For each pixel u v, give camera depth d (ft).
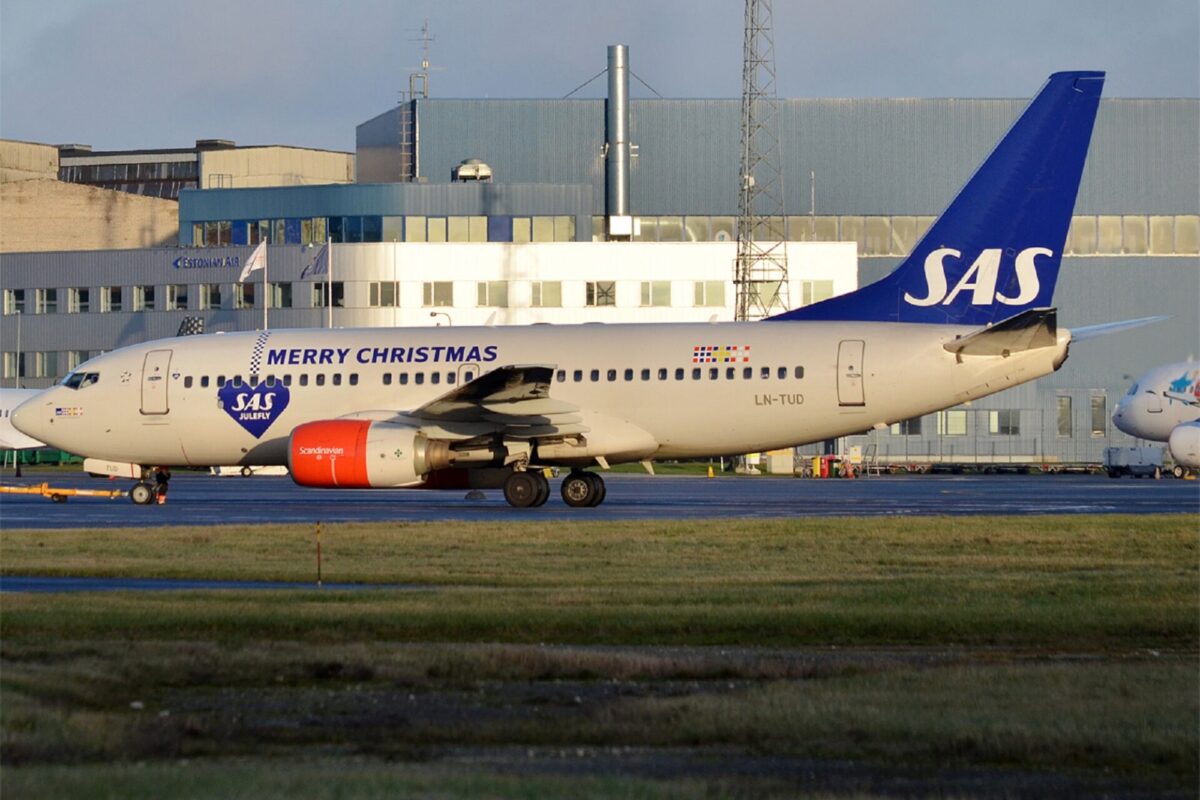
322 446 490.08
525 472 509.76
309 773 140.87
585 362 508.12
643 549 353.92
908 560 331.16
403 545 363.15
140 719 170.40
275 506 532.32
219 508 524.11
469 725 169.07
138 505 552.41
